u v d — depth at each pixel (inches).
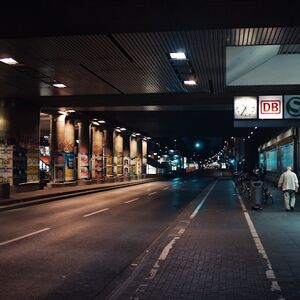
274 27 534.0
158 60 714.2
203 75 829.8
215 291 273.6
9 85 957.8
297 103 898.7
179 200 1086.4
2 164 1150.3
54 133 1519.4
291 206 772.6
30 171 1232.2
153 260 367.2
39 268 351.9
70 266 359.3
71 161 1590.8
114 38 589.3
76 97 1131.9
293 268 335.3
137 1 460.8
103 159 1969.7
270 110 904.3
